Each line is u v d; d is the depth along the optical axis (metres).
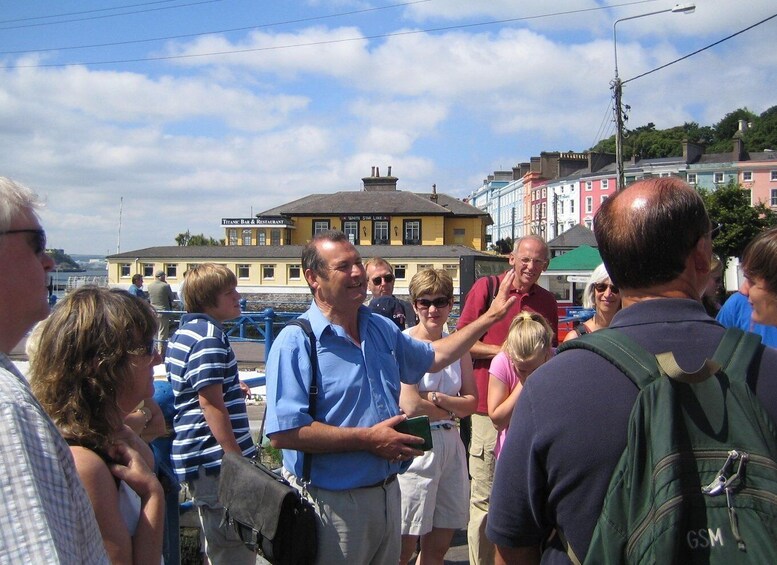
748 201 41.69
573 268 19.09
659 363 1.52
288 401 2.83
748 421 1.44
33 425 1.32
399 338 3.29
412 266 42.44
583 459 1.53
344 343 2.97
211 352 3.47
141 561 2.02
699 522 1.38
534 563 1.79
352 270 2.96
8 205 1.49
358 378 2.94
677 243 1.65
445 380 4.06
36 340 2.11
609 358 1.59
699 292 1.73
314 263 2.99
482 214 57.72
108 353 2.04
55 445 1.37
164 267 43.50
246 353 14.55
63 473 1.37
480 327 3.50
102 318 2.07
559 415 1.58
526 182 93.38
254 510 2.68
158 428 3.11
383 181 62.31
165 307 16.00
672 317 1.64
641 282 1.70
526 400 1.69
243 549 3.48
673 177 1.77
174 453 3.51
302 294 41.00
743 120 96.25
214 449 3.45
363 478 2.86
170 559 3.10
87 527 1.47
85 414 2.01
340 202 58.19
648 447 1.46
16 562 1.21
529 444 1.65
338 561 2.82
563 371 1.64
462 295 9.09
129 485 2.06
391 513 2.96
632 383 1.55
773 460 1.41
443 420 3.98
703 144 76.19
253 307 31.50
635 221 1.67
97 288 2.19
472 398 4.07
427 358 3.36
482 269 10.34
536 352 3.80
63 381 2.01
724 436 1.43
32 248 1.54
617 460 1.51
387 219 56.38
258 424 8.05
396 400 3.09
